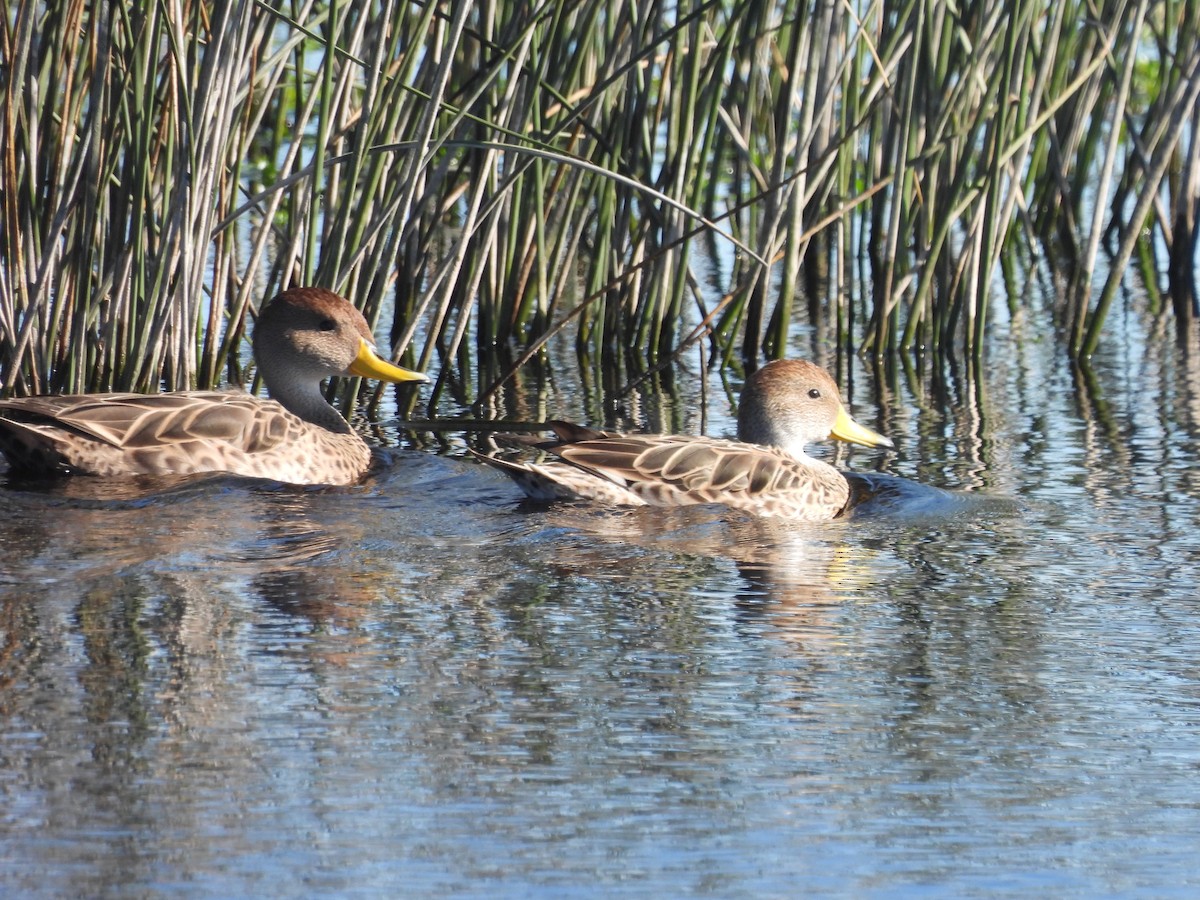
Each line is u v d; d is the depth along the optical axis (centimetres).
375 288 1477
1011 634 931
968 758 753
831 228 2297
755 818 683
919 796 710
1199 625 948
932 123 1780
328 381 1708
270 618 923
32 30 1393
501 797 697
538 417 1561
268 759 729
